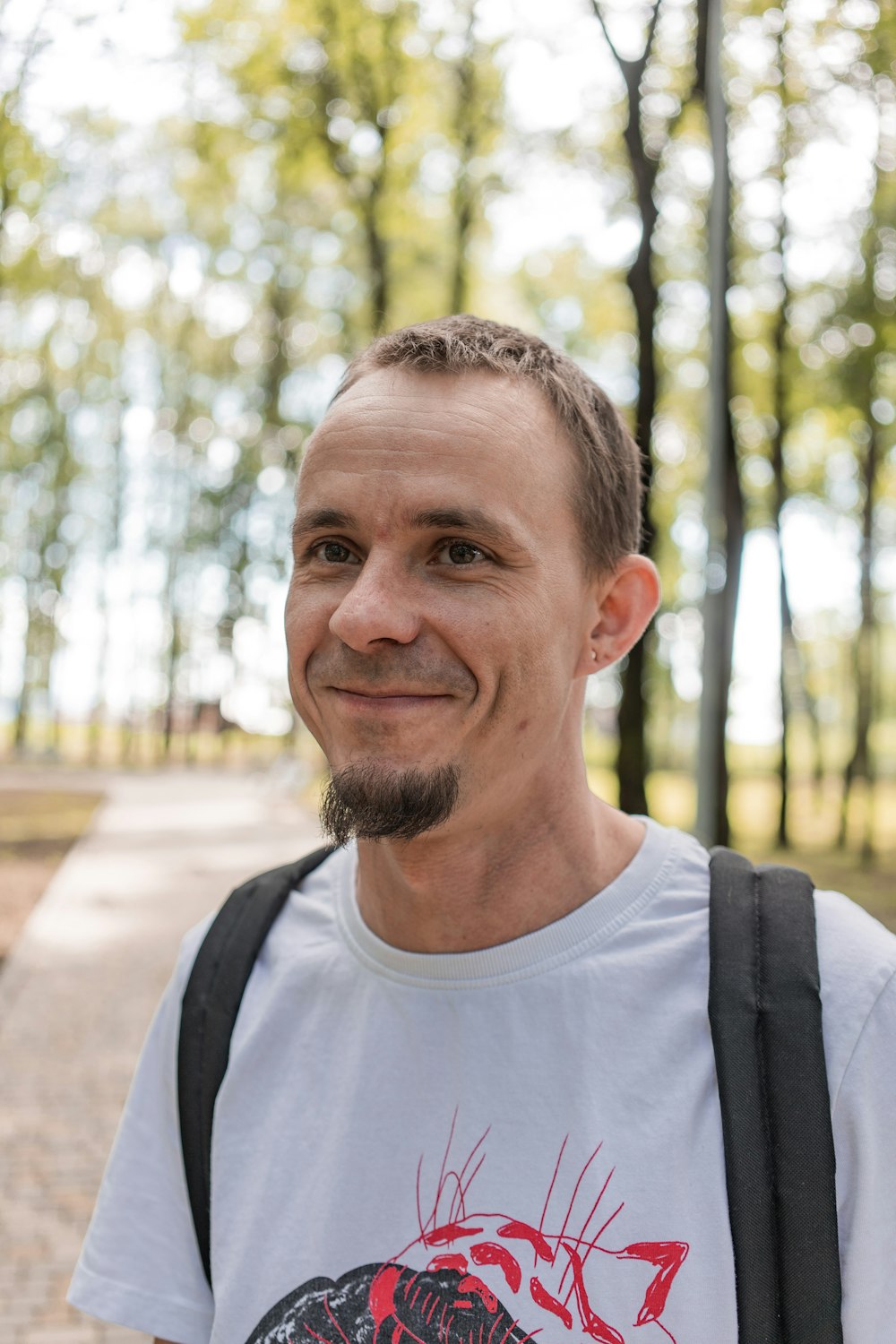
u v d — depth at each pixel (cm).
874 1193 102
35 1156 568
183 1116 125
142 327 3070
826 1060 105
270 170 1820
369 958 122
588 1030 113
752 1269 100
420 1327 105
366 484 106
